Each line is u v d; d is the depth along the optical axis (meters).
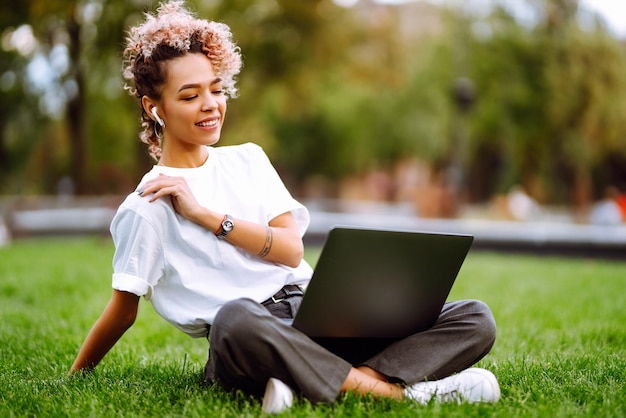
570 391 3.08
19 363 3.96
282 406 2.62
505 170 32.12
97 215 17.48
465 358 2.91
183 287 2.92
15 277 8.02
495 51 25.78
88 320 5.53
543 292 7.52
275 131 34.53
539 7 25.97
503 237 14.94
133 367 3.72
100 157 27.66
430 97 27.33
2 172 26.23
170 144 3.04
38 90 20.53
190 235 2.91
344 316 2.76
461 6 26.05
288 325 2.70
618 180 35.62
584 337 4.80
